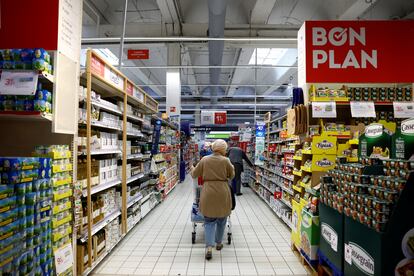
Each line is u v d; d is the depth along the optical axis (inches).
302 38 174.9
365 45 169.3
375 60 168.7
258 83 636.7
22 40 102.8
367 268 83.6
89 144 121.3
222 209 151.3
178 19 355.9
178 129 465.7
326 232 114.7
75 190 109.8
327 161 142.2
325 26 169.9
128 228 189.2
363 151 119.4
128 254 156.1
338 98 152.3
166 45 389.7
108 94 177.9
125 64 466.0
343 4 291.1
